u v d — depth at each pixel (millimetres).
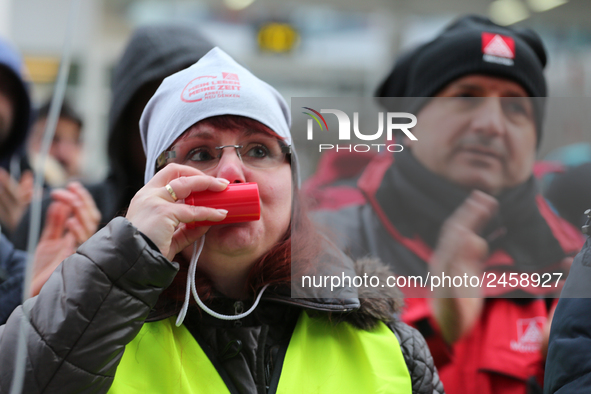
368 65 16078
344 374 2324
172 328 2297
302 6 15508
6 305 3082
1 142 4574
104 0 14508
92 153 13867
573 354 2332
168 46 3822
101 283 1981
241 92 2328
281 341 2396
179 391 2146
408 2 15070
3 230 4238
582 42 15125
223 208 2107
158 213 2053
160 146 2373
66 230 3482
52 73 13648
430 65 3510
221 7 15938
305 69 16156
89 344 1954
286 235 2457
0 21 9852
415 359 2459
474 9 15477
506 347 3297
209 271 2338
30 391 1920
